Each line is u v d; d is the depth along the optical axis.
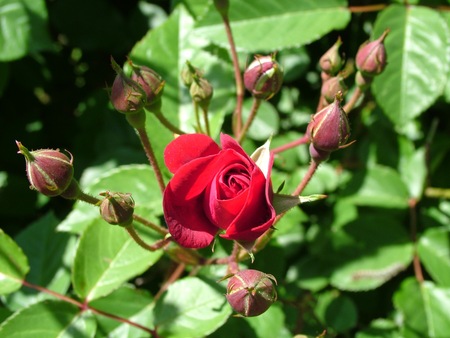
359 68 0.40
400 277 0.51
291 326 0.46
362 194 0.50
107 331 0.41
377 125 0.52
